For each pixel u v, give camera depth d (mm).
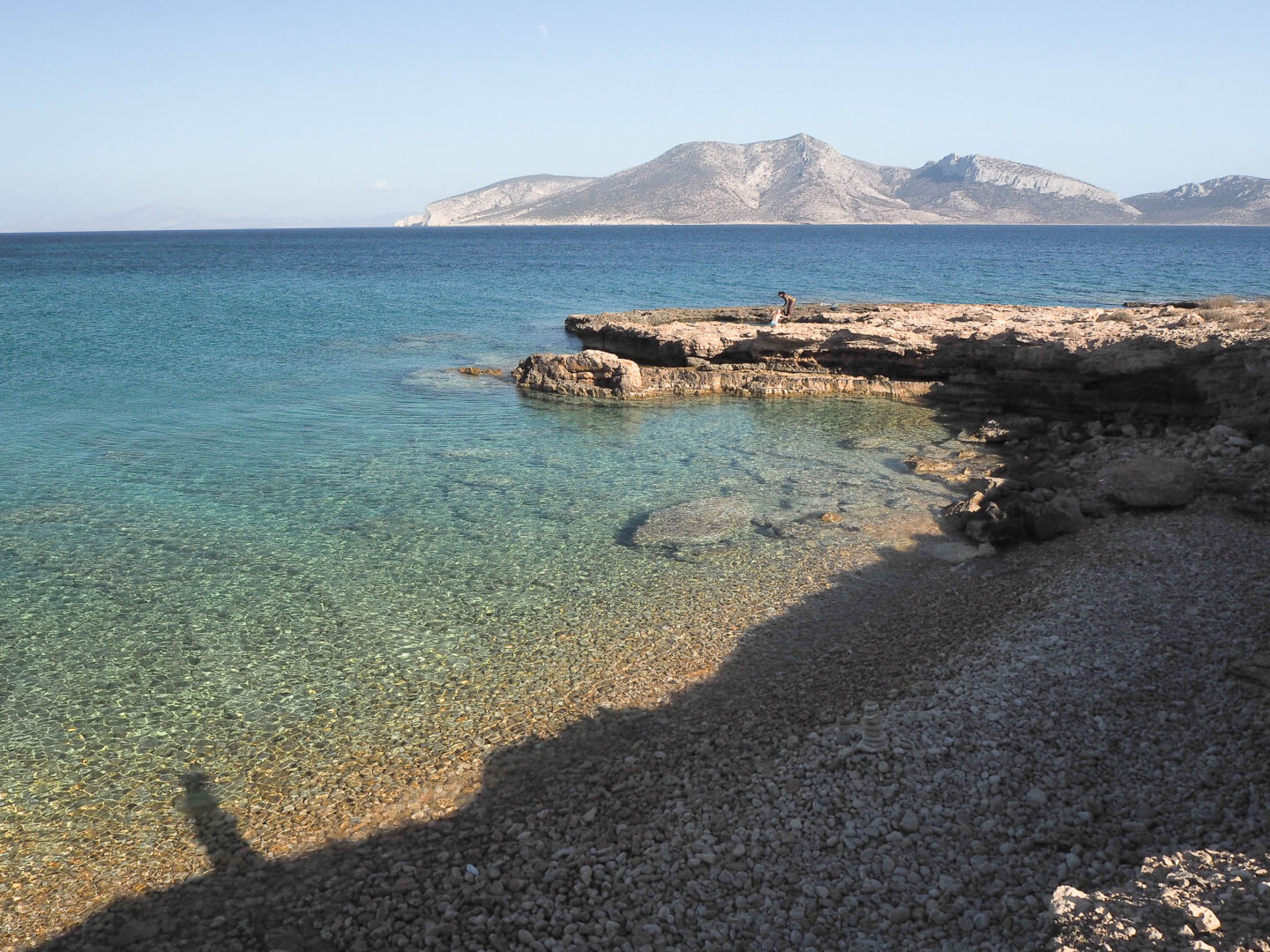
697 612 16062
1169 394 26422
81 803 10914
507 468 25156
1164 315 36844
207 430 29203
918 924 8055
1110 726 11062
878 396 35812
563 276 98188
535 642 14977
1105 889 7688
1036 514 18938
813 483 23609
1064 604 15031
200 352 45031
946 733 11289
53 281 88562
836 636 15094
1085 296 62500
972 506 20625
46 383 36438
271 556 18547
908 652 14109
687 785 10867
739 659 14359
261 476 24125
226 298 71875
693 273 98000
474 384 38156
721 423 31375
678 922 8422
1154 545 17203
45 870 9828
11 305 64312
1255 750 9844
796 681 13555
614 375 36562
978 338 33188
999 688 12336
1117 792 9688
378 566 18078
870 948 7805
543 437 29000
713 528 20047
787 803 10164
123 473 24219
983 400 33156
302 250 180750
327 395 35344
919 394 35469
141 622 15570
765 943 8016
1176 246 170500
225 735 12297
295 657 14430
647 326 43500
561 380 36844
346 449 27172
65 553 18641
